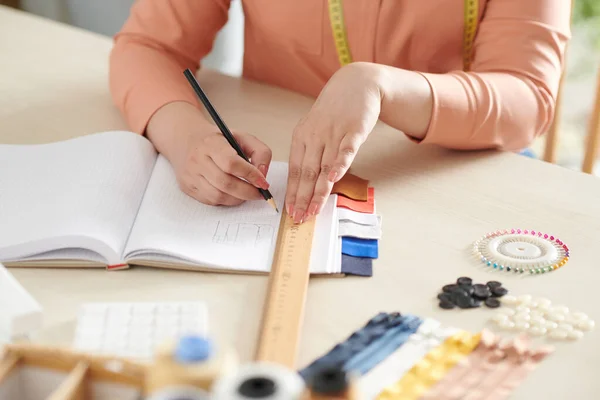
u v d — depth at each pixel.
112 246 0.82
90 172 0.94
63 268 0.83
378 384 0.65
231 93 1.29
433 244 0.88
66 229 0.82
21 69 1.38
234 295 0.79
